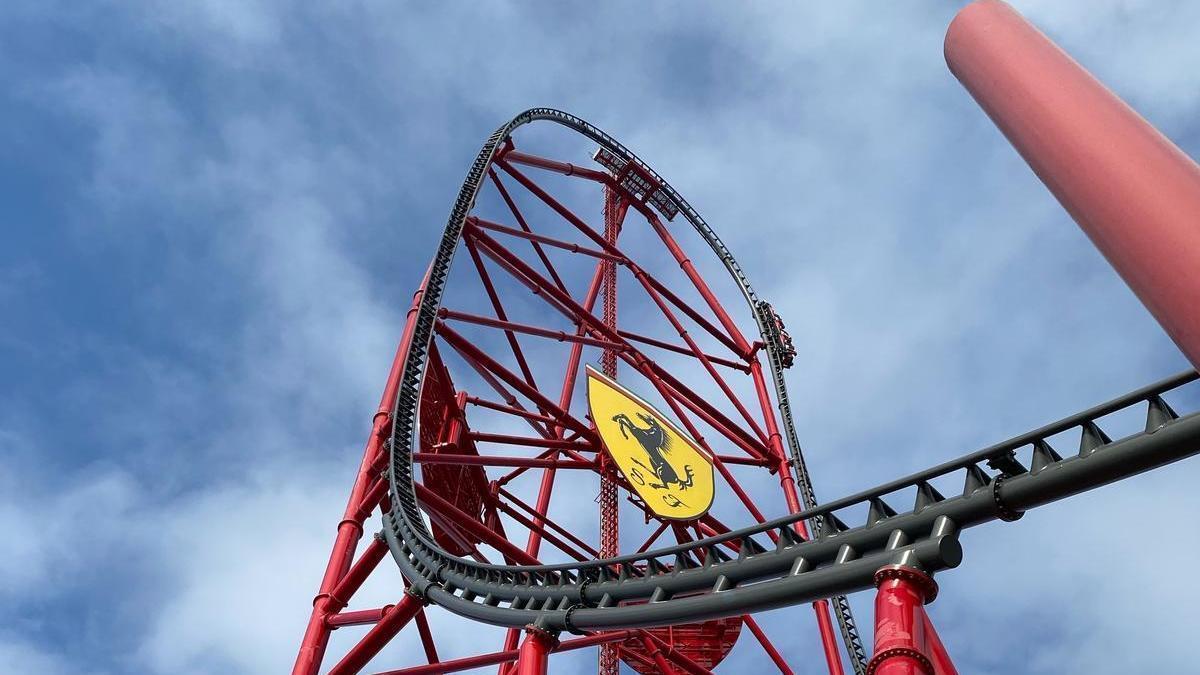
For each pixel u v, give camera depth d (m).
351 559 29.02
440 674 26.95
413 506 27.53
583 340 38.16
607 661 32.06
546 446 34.47
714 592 18.58
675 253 49.97
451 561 24.53
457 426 33.28
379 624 25.80
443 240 36.59
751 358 44.59
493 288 38.78
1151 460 14.10
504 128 45.16
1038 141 9.79
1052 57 10.45
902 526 16.36
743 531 19.09
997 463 16.02
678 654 31.05
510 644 31.47
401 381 30.98
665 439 29.94
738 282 48.69
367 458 31.58
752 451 38.88
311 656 26.42
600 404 30.11
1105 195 8.57
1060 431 15.43
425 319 33.31
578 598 21.27
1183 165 8.31
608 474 33.88
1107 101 9.41
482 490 34.59
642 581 20.31
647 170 51.94
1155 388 14.35
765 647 32.31
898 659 13.59
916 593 14.98
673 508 28.50
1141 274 8.02
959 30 12.04
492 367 33.75
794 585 17.11
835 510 17.91
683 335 43.72
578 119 51.19
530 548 34.81
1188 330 7.53
